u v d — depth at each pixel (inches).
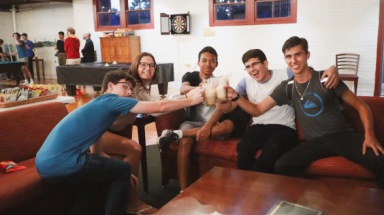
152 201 90.7
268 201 51.8
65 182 66.3
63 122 66.9
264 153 81.1
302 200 51.6
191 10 285.3
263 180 60.0
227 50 280.8
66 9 389.7
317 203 50.4
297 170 76.8
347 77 216.7
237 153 85.7
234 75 282.8
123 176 71.4
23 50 360.8
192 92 80.9
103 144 80.2
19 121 83.3
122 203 70.4
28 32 423.2
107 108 68.4
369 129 70.7
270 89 93.2
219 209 50.1
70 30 297.0
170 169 98.6
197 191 56.3
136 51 309.7
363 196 52.3
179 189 98.9
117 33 304.5
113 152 81.7
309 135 81.4
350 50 240.8
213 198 53.7
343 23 238.8
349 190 54.6
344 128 78.0
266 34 264.4
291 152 78.2
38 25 413.7
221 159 91.4
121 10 316.8
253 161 85.6
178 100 71.0
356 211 47.7
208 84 73.2
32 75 372.8
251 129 91.9
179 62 300.8
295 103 82.3
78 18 339.6
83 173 65.1
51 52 407.5
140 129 93.9
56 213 73.7
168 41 300.8
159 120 98.7
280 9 259.1
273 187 56.8
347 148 72.2
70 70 243.4
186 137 90.6
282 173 77.1
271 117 91.7
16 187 63.7
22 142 82.8
